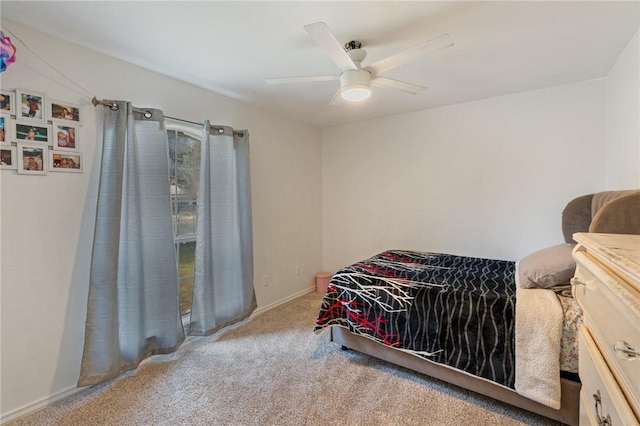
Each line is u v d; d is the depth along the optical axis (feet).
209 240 8.74
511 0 5.17
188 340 8.70
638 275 1.85
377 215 12.96
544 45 6.76
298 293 12.92
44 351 6.03
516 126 9.94
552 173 9.45
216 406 5.95
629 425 1.95
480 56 7.26
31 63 5.82
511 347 5.51
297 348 8.26
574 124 9.07
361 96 6.53
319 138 14.20
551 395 5.06
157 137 7.47
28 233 5.82
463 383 6.13
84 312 6.57
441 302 6.41
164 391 6.42
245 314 9.82
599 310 2.73
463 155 10.92
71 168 6.34
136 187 7.16
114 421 5.57
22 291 5.76
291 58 7.20
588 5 5.32
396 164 12.37
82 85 6.53
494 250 10.49
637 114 6.36
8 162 5.56
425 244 11.87
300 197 13.02
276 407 5.91
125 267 7.07
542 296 5.77
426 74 8.34
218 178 9.15
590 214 7.66
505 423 5.39
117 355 6.79
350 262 13.79
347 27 5.92
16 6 5.15
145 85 7.67
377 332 7.06
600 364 2.68
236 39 6.33
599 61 7.62
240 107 10.25
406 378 6.84
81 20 5.60
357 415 5.66
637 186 6.43
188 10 5.33
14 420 5.61
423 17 5.63
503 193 10.26
